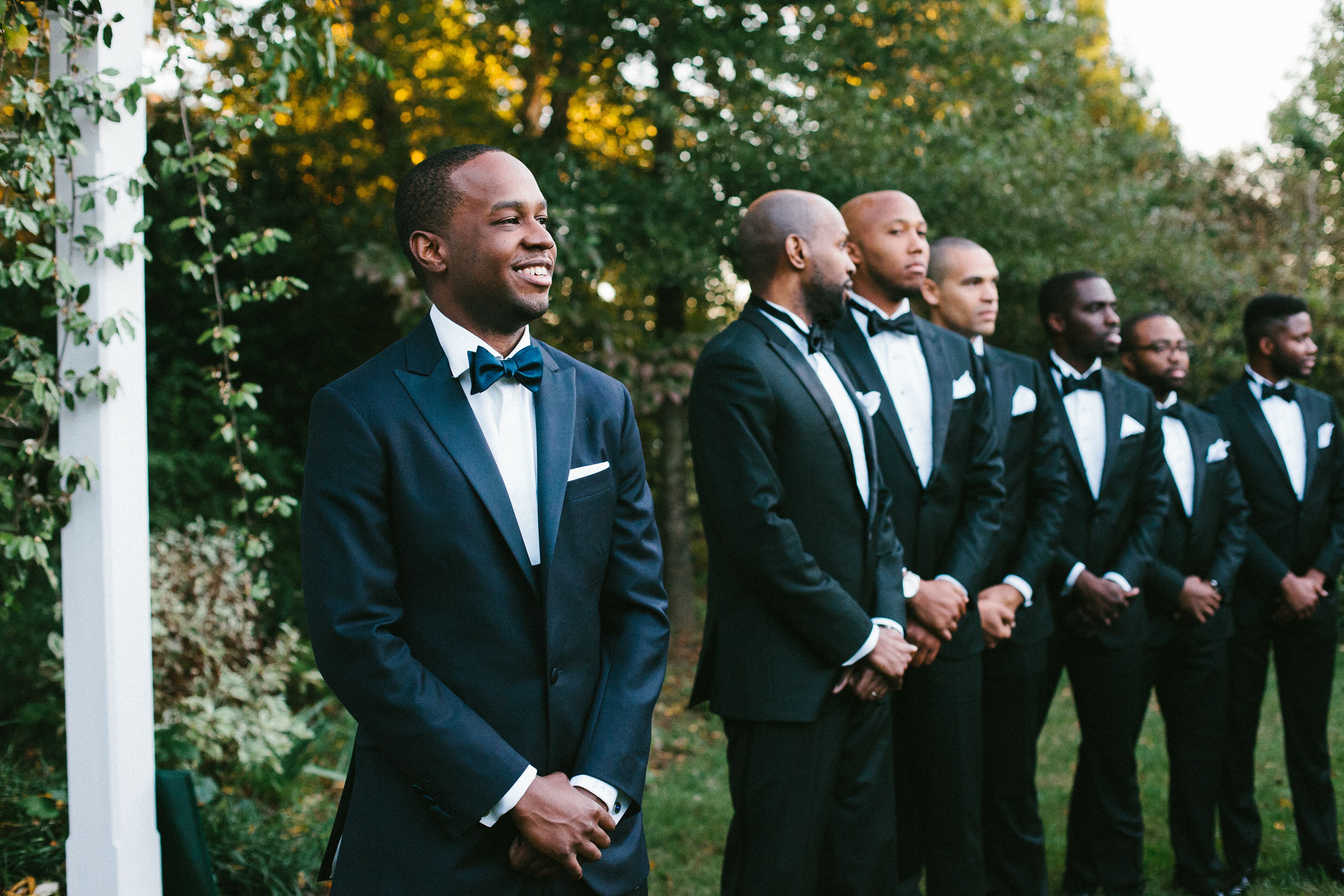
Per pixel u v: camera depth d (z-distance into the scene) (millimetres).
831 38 6691
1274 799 4324
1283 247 9453
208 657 4234
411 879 1545
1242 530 3580
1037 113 7277
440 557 1594
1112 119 11766
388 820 1579
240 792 4016
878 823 2498
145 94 2402
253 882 3104
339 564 1556
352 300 7930
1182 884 3418
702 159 6496
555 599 1646
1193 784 3393
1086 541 3285
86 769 2367
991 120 6926
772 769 2404
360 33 7027
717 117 6539
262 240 2838
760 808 2412
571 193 6297
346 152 7871
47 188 2338
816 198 2594
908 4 6738
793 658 2416
